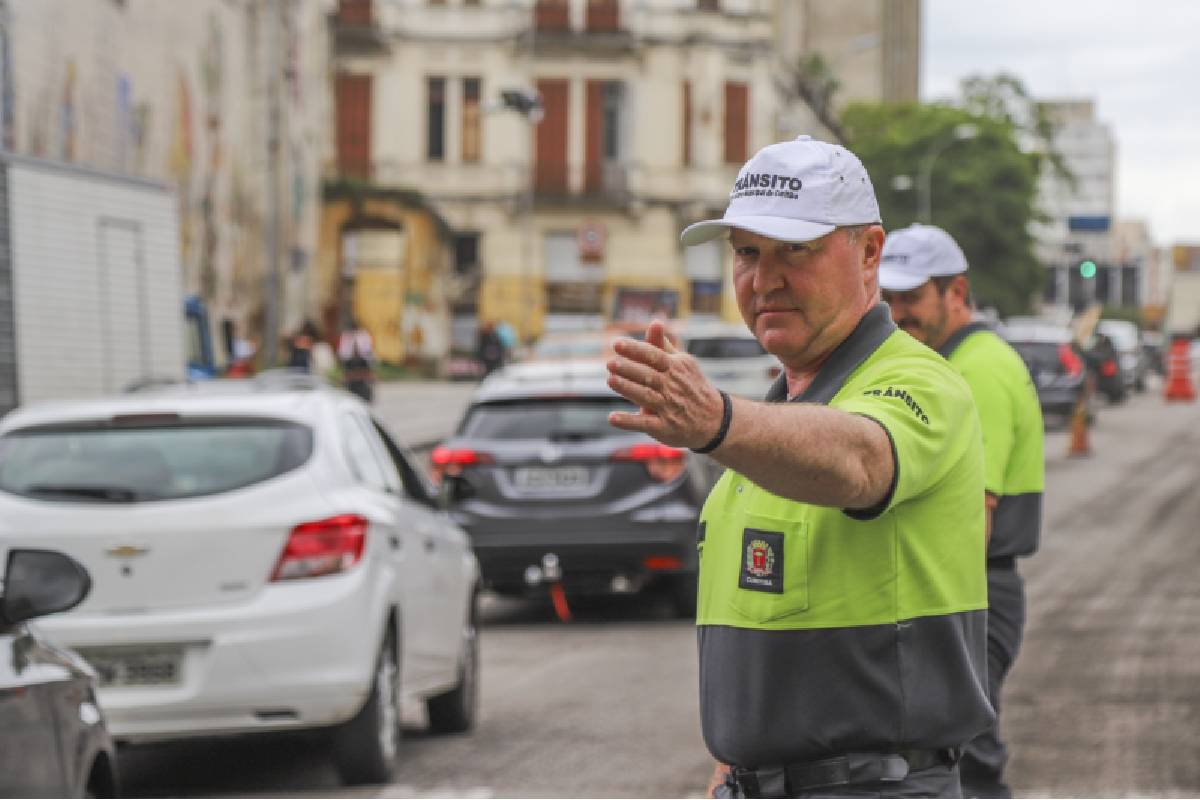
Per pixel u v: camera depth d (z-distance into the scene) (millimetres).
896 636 5727
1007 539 9930
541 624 23641
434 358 103438
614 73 109250
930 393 5672
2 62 47094
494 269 109125
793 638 5789
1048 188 139875
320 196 97188
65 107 52031
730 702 5926
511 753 15180
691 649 20969
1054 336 58188
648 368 4969
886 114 141875
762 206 5793
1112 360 76938
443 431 53688
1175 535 31453
